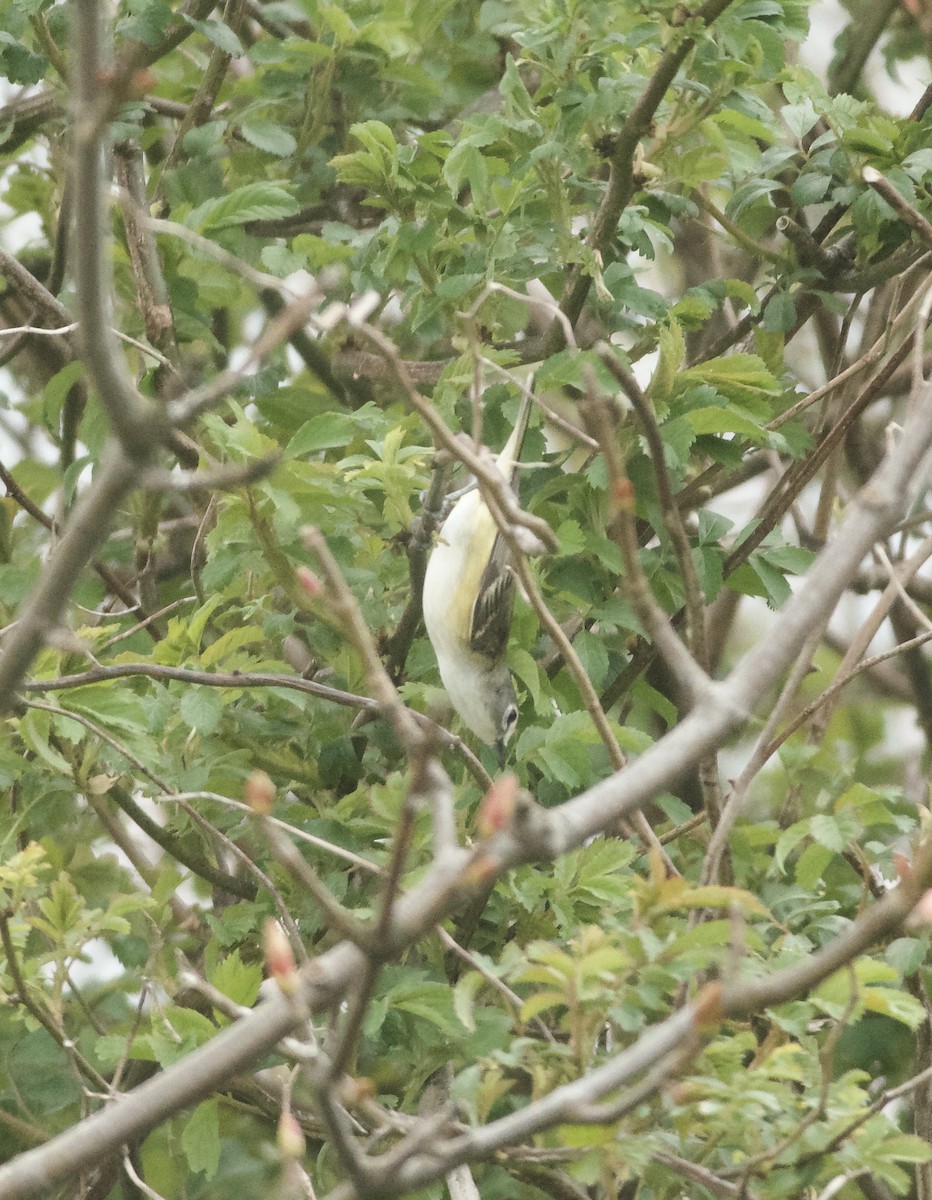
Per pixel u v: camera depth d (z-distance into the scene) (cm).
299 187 1043
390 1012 787
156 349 949
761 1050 582
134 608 985
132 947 963
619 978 532
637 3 832
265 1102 803
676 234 1249
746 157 927
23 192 1230
